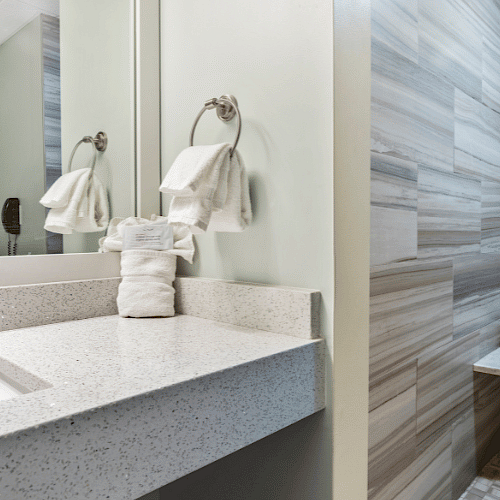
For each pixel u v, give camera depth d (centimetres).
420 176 104
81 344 75
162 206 114
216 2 97
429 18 109
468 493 131
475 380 137
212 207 82
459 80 124
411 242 101
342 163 78
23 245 91
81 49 100
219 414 61
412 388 102
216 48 98
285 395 71
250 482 93
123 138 108
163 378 58
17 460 42
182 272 109
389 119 92
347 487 82
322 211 78
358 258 83
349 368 81
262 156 89
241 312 89
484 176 141
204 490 105
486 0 142
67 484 46
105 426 49
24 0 91
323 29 77
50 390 53
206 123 101
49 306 92
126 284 99
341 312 78
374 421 89
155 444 53
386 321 92
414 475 104
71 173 99
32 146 92
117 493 50
